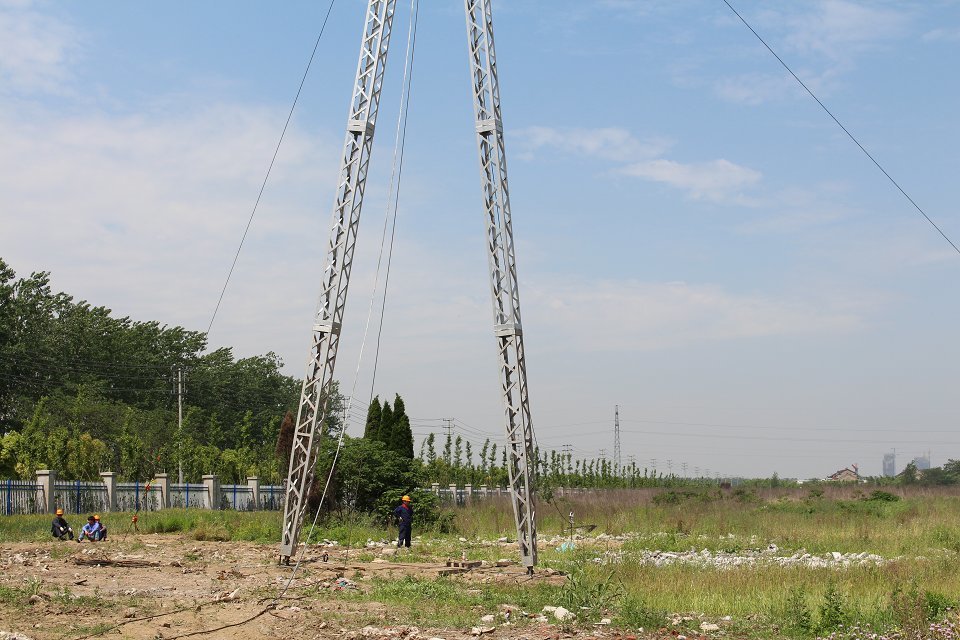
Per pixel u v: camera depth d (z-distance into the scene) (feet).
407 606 58.59
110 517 134.82
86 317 296.92
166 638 46.37
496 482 277.44
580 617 55.67
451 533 133.59
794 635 52.75
